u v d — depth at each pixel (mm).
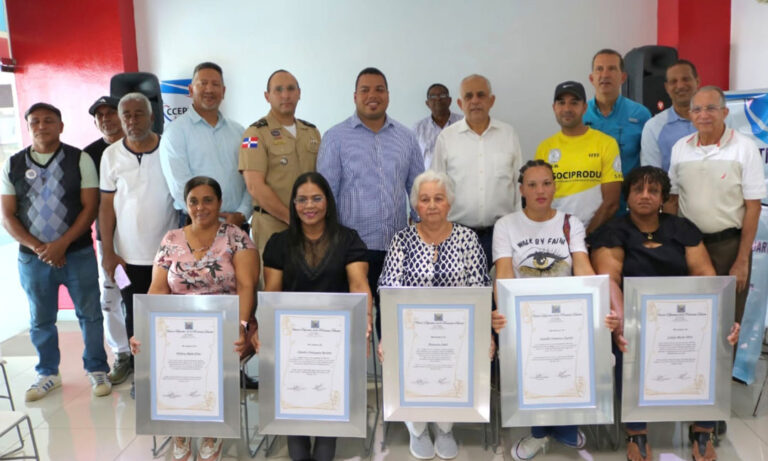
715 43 5176
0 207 3732
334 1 5922
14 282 6152
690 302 2709
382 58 5957
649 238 2926
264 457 3016
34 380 4145
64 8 5398
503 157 3568
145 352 2785
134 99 3533
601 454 2955
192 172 3523
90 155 4031
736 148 3123
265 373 2746
